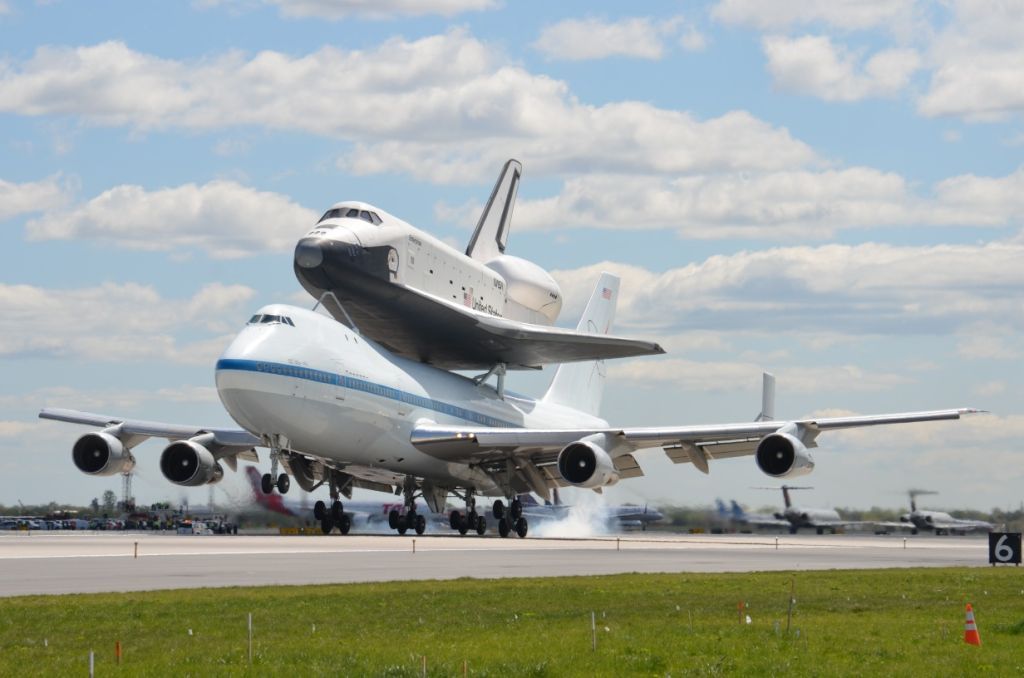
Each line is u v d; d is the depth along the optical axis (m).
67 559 116.56
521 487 191.38
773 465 159.75
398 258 183.50
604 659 54.34
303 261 175.25
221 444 174.12
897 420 159.25
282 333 151.38
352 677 49.38
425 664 50.94
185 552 128.88
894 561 133.00
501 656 54.62
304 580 93.62
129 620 66.94
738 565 120.25
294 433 152.25
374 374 165.12
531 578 96.94
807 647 58.56
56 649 56.97
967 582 97.94
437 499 194.00
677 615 71.62
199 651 56.06
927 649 58.44
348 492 186.25
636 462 185.88
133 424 174.88
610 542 183.25
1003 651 58.06
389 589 85.12
